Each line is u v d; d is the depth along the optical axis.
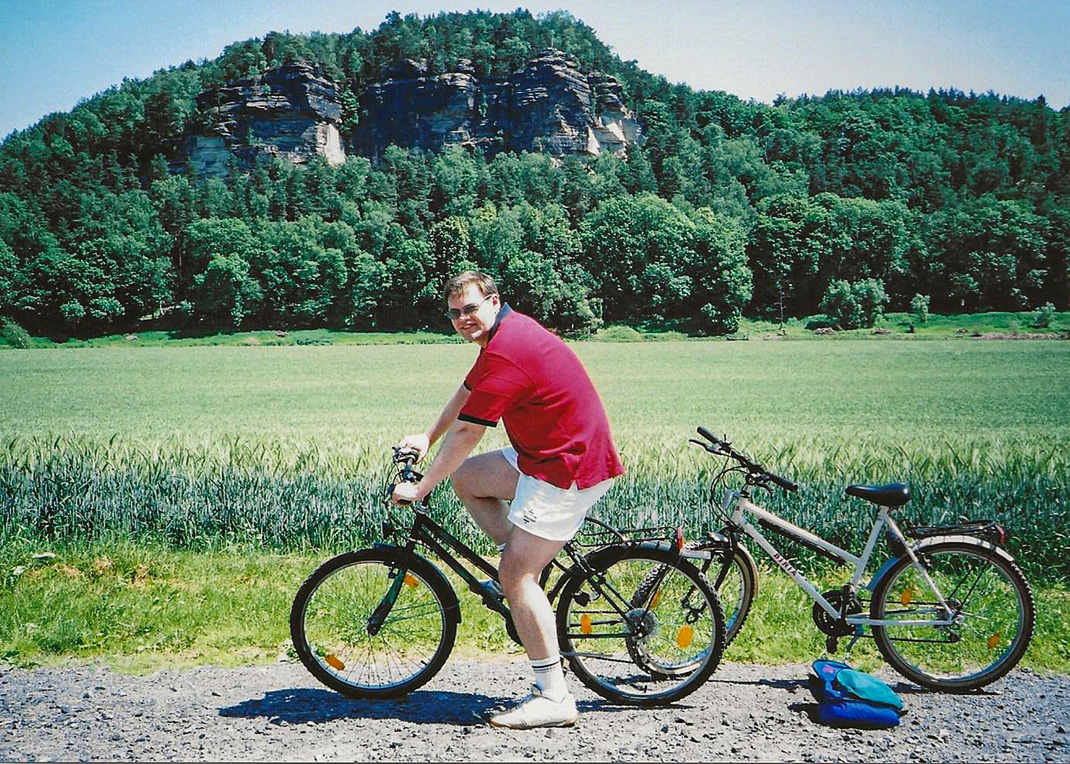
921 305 112.31
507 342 4.05
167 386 57.66
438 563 7.28
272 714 4.18
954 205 141.62
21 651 5.18
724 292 121.25
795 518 8.98
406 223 160.75
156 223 143.88
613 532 4.46
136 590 6.83
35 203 136.62
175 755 3.68
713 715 4.21
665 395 49.09
